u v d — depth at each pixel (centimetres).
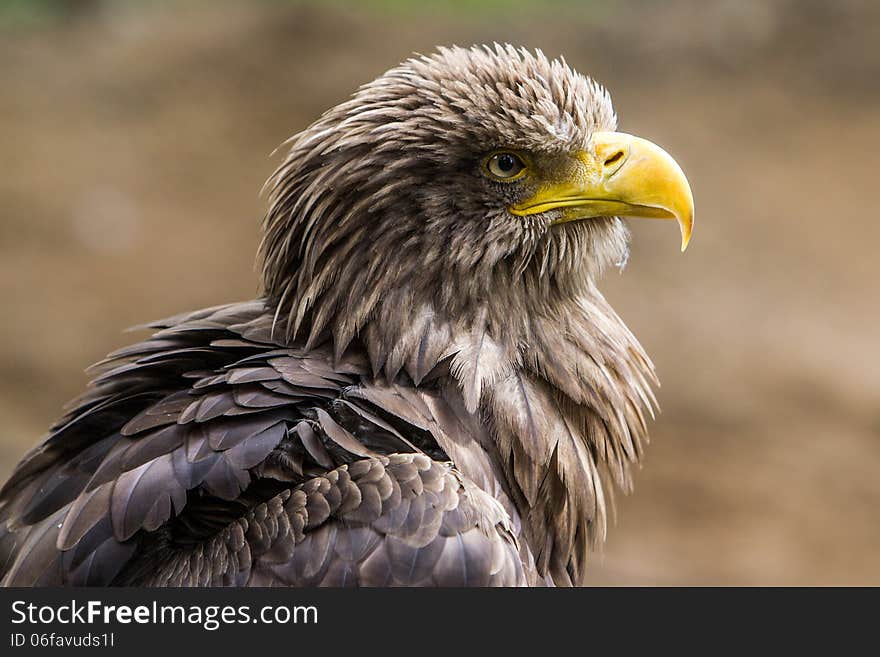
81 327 2514
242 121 3475
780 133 3497
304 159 802
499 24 3891
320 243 786
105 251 2839
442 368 779
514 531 761
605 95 872
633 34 3859
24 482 814
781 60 3816
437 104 782
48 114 3506
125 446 755
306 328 804
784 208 3147
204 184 3169
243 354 803
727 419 2356
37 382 2316
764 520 2070
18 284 2661
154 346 826
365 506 684
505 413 776
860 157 3381
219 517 738
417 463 705
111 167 3231
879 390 2456
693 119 3531
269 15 3956
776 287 2828
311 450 718
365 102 804
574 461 803
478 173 786
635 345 880
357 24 3903
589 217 822
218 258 2825
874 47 3809
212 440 730
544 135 789
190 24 3981
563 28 3903
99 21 4062
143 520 712
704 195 3181
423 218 781
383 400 753
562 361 810
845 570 1936
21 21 4047
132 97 3597
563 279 833
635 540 2002
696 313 2698
